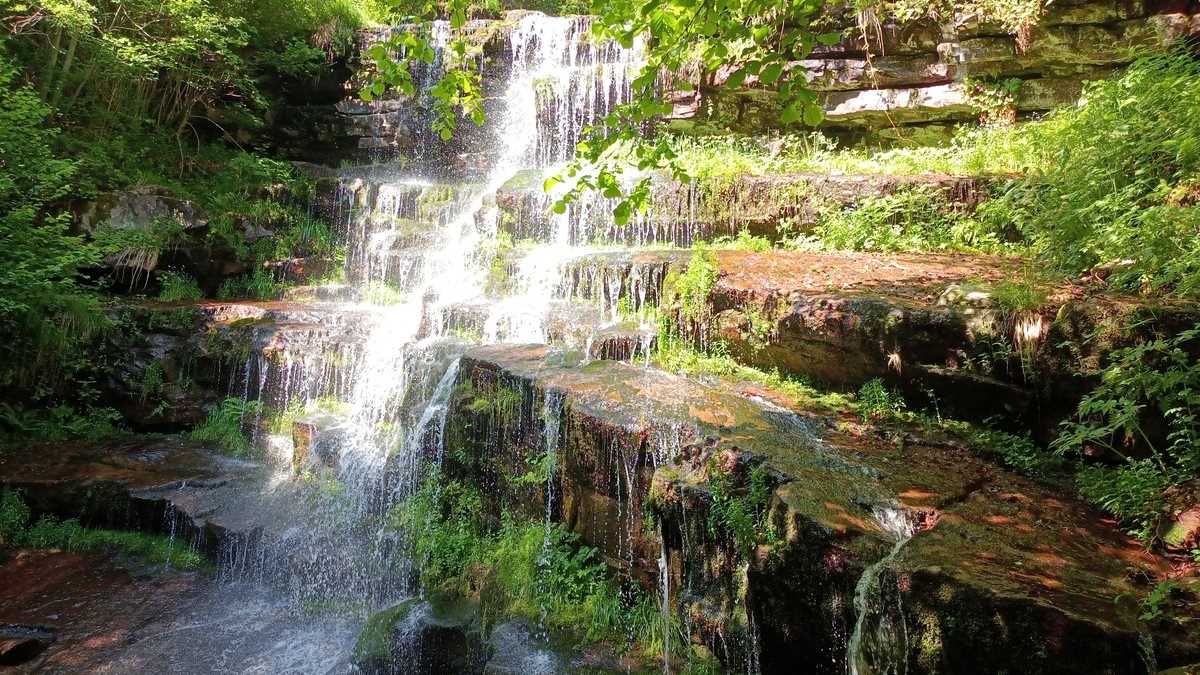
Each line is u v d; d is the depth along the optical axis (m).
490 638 6.01
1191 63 7.22
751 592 5.05
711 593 5.49
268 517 8.27
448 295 11.36
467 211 14.43
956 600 3.85
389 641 6.06
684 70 13.34
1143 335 5.42
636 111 5.03
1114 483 5.04
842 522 4.76
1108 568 4.19
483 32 17.20
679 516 5.68
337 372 10.27
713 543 5.48
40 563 8.07
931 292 7.32
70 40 13.35
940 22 11.76
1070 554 4.35
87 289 11.67
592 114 14.88
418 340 10.02
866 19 12.19
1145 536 4.57
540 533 6.82
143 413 10.82
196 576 7.91
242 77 15.77
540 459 7.02
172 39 14.05
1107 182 6.80
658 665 5.57
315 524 8.16
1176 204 6.44
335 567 7.52
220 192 14.70
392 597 7.22
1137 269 5.83
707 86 13.48
